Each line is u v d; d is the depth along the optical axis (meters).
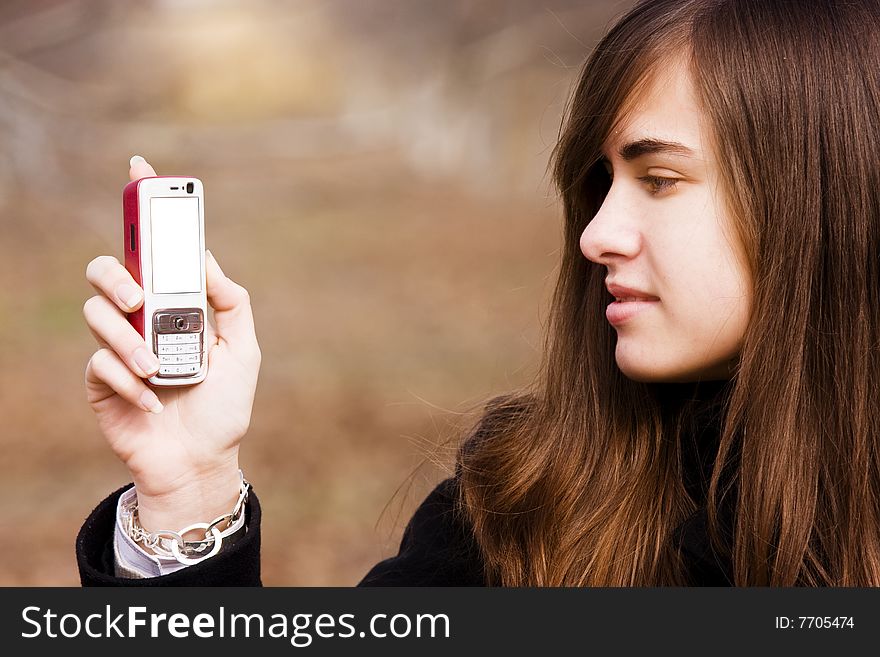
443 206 35.50
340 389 13.09
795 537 2.33
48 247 23.66
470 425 3.18
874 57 2.31
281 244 27.05
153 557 2.40
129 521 2.44
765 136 2.28
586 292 2.79
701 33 2.32
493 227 29.23
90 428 11.75
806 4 2.34
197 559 2.42
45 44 35.25
